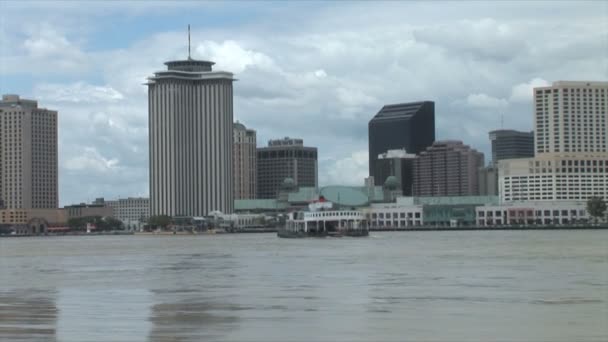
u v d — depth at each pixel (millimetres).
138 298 176375
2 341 122125
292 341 121875
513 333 125875
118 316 147125
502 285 193750
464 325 133375
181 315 147750
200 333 128500
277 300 169000
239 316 146000
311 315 146500
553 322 135625
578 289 183000
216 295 179875
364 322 137875
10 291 195625
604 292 176500
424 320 139250
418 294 176875
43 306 163000
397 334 126188
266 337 125000
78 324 137375
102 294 185625
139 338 124312
